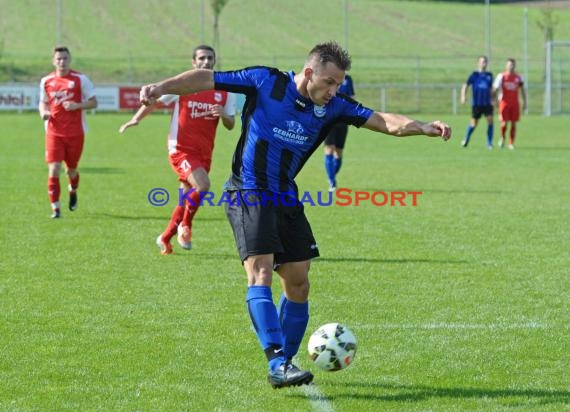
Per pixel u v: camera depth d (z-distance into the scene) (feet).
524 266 82.33
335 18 595.88
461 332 60.18
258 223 48.57
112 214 113.91
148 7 594.65
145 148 216.74
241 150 50.06
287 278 50.42
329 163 138.62
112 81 445.78
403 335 59.41
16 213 113.50
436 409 45.44
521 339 58.49
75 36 541.34
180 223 87.15
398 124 49.37
